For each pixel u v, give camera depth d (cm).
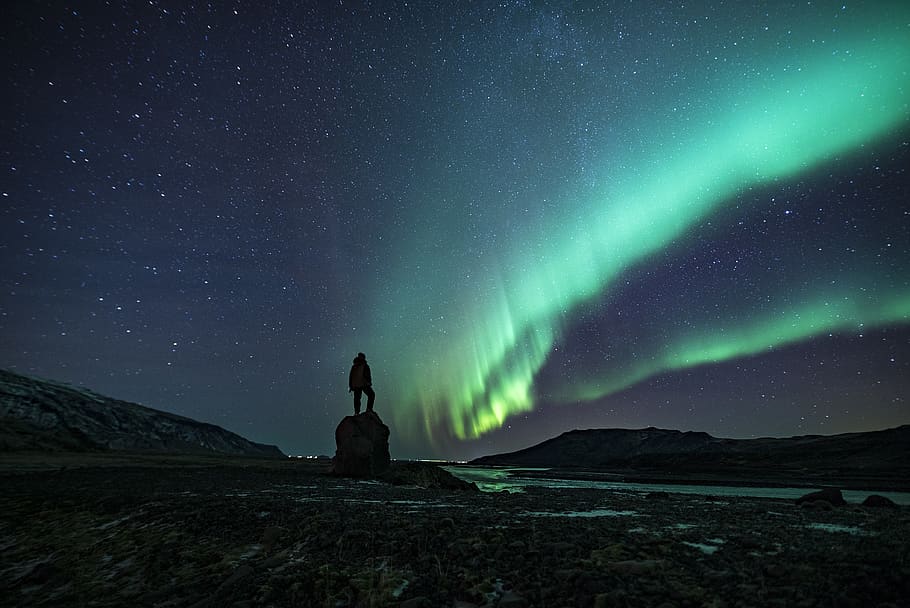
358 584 582
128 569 768
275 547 773
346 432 2488
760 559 590
